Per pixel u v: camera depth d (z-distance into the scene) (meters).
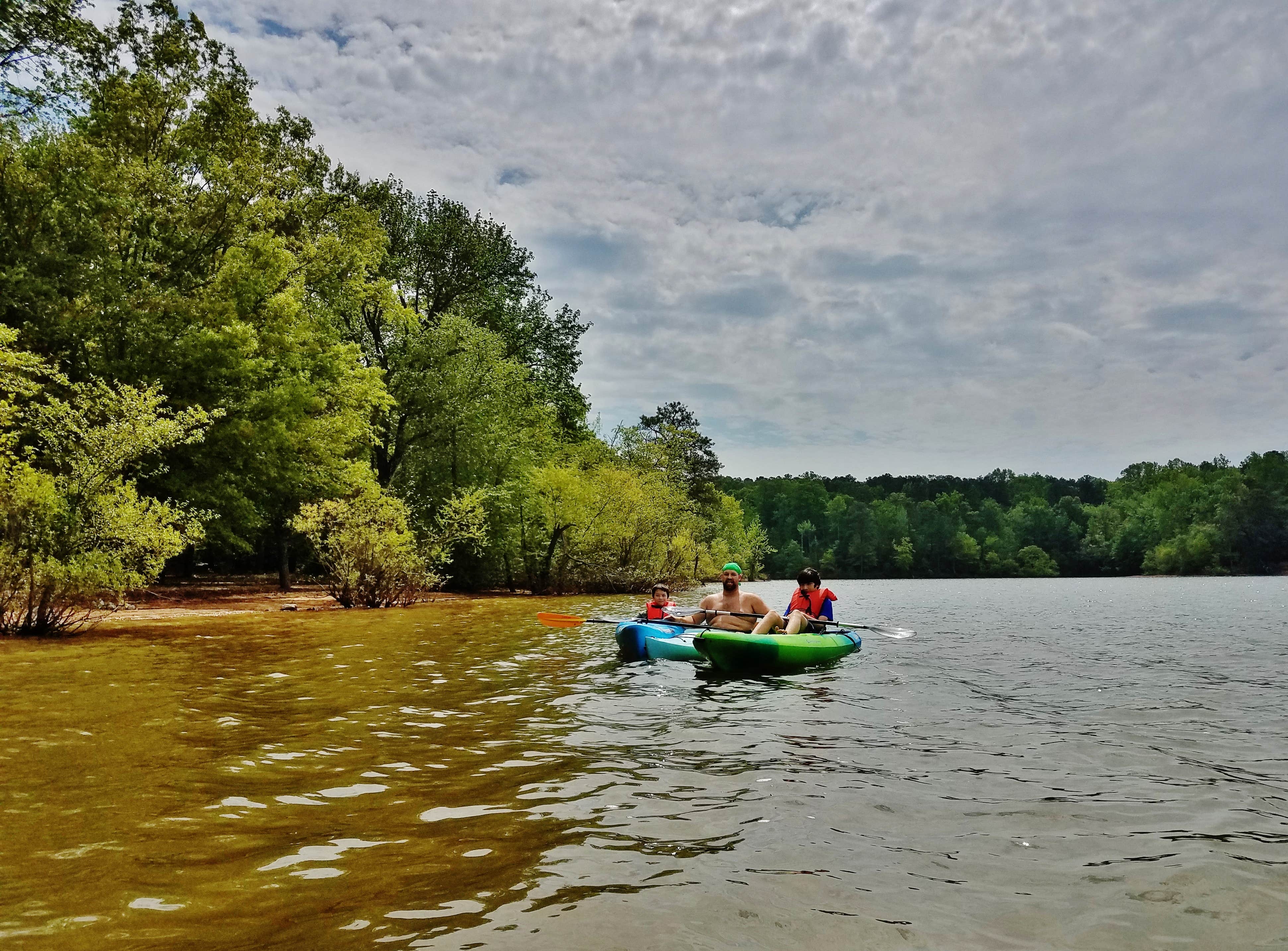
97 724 5.22
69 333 15.00
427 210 30.23
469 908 2.56
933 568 107.50
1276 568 83.31
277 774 4.14
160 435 11.30
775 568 105.12
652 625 10.28
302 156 22.14
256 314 19.77
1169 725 5.69
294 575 32.19
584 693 6.91
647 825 3.41
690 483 53.72
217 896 2.62
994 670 8.75
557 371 35.38
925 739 5.19
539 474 26.22
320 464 21.36
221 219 19.45
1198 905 2.69
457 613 16.61
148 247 17.88
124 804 3.58
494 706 6.24
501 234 32.78
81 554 10.41
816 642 9.07
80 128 18.12
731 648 8.34
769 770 4.34
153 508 11.52
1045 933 2.47
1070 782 4.18
